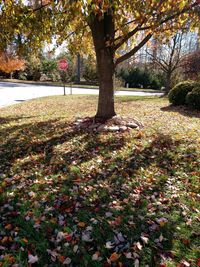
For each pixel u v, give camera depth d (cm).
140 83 3984
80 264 252
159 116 850
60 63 1905
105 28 666
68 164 464
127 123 672
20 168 457
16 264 249
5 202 351
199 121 784
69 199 353
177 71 2511
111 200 351
